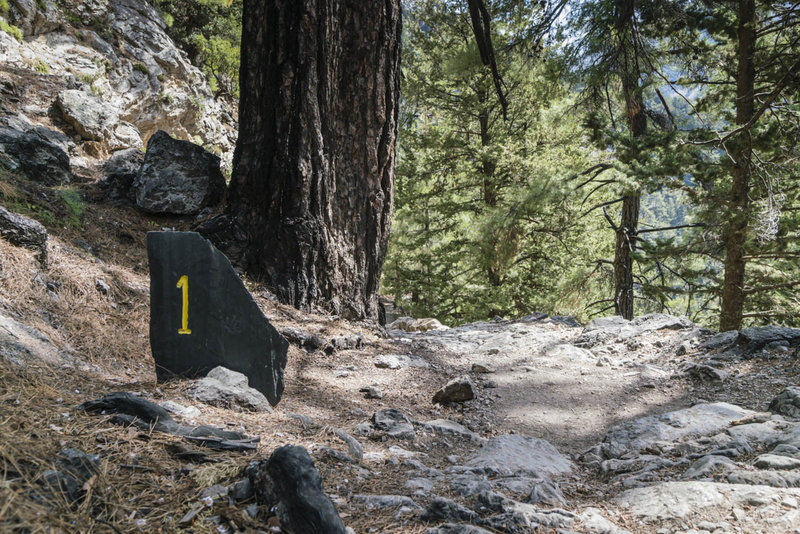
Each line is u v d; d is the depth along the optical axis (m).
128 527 2.12
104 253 6.50
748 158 11.88
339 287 7.51
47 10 14.27
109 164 9.23
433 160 20.00
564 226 17.88
